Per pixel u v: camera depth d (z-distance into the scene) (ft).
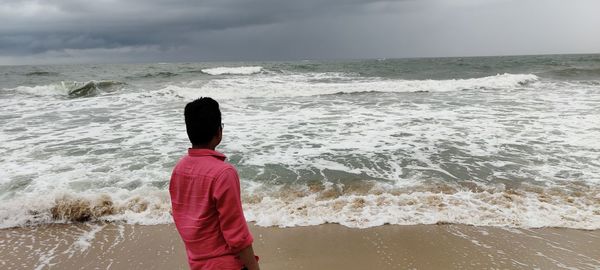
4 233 16.70
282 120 37.78
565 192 19.81
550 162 24.26
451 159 25.13
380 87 61.87
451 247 14.92
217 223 6.11
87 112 43.62
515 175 22.24
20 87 64.49
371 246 15.11
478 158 25.26
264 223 17.04
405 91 59.31
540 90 56.44
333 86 63.31
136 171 23.31
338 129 33.58
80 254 14.93
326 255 14.51
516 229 16.28
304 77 87.81
